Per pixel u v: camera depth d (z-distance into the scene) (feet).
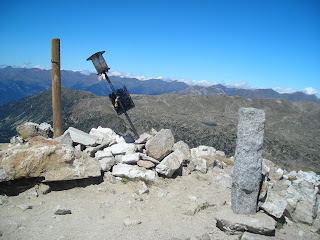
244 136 7.79
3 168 7.95
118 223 7.20
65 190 8.59
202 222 7.80
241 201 7.86
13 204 7.45
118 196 8.68
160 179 10.10
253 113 7.75
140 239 6.60
